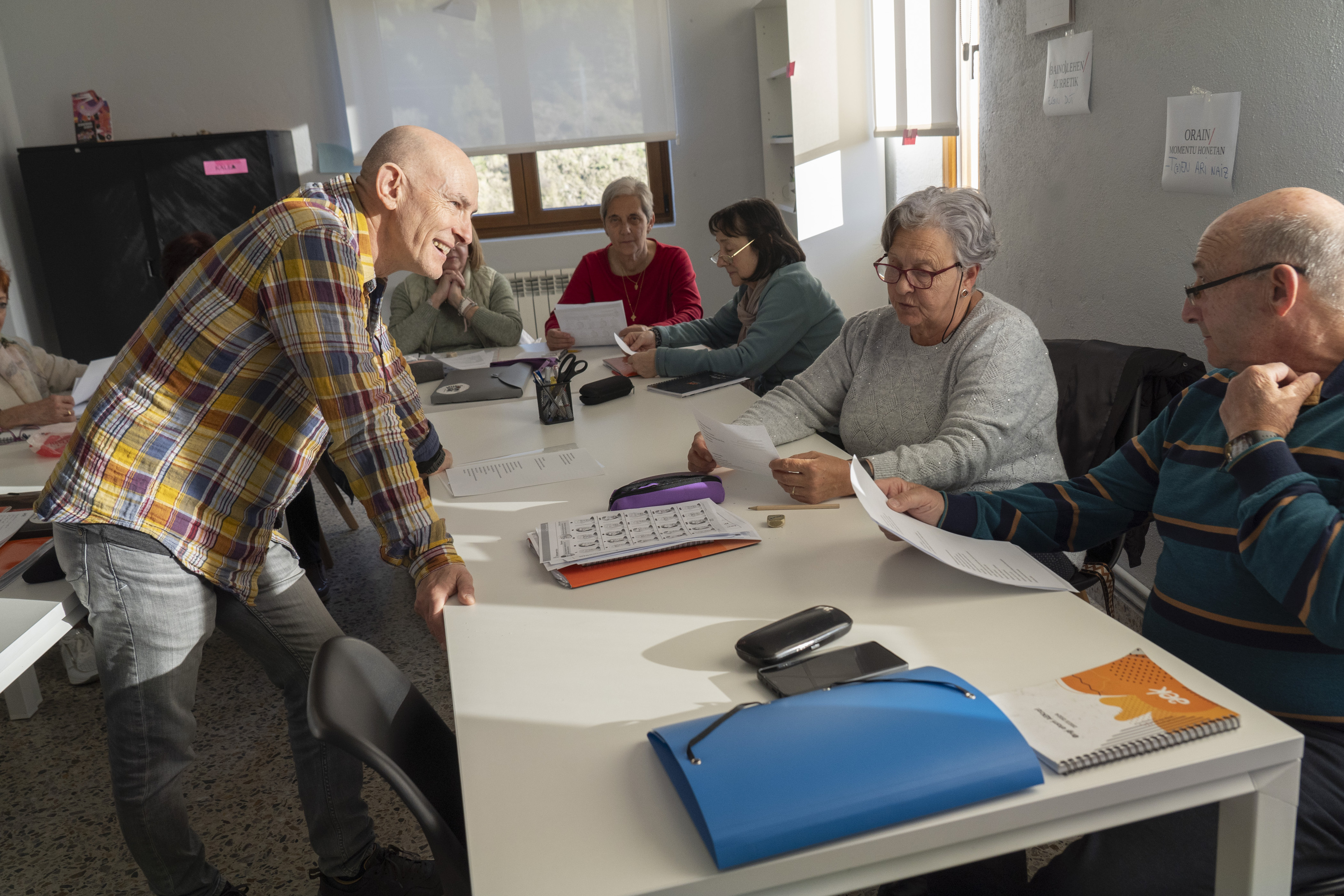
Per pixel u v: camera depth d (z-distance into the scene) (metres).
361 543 3.50
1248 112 1.96
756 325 2.76
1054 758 0.86
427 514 1.35
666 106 4.98
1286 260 1.16
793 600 1.26
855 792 0.80
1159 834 1.08
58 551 1.39
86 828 2.01
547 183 5.22
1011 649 1.09
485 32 4.79
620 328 3.30
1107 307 2.59
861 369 2.04
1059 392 1.91
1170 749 0.89
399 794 0.91
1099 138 2.55
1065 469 1.88
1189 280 2.24
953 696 0.92
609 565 1.40
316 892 1.77
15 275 4.64
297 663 1.58
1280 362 1.21
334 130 4.93
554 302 5.17
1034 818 0.83
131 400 1.35
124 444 1.35
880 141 4.56
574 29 4.84
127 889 1.82
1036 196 2.95
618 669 1.10
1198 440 1.31
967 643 1.11
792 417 2.07
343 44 4.73
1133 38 2.35
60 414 2.54
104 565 1.36
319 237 1.29
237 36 4.77
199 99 4.81
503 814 0.86
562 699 1.04
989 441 1.71
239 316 1.32
